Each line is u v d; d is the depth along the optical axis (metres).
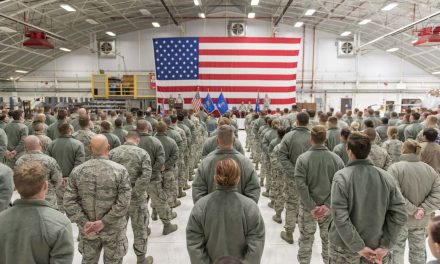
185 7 17.00
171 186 4.54
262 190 6.41
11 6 12.04
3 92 20.56
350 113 9.44
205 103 12.36
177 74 12.43
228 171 1.88
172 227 4.34
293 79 12.51
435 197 2.67
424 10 13.26
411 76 20.08
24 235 1.59
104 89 17.69
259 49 12.37
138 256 3.31
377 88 20.16
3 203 2.41
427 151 3.93
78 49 20.30
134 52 20.08
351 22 17.02
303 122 3.62
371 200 2.10
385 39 18.02
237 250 1.87
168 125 5.41
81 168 2.50
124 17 17.25
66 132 4.14
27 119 7.93
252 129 8.48
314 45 19.84
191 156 7.06
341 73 20.08
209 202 1.89
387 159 3.57
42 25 15.47
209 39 12.33
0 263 1.60
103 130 4.88
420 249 2.87
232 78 12.43
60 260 1.63
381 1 13.16
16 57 17.61
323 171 2.89
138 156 3.17
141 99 17.72
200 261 1.83
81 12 15.01
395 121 8.54
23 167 1.65
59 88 20.55
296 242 4.04
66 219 1.72
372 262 2.18
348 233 2.05
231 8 18.64
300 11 16.95
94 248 2.58
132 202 3.17
